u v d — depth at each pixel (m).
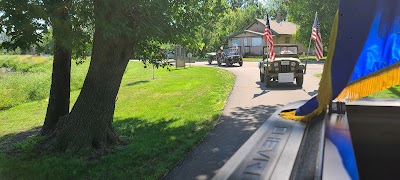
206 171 5.41
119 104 12.56
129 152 6.45
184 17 6.49
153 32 5.72
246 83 16.88
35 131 9.19
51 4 4.46
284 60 15.05
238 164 1.69
